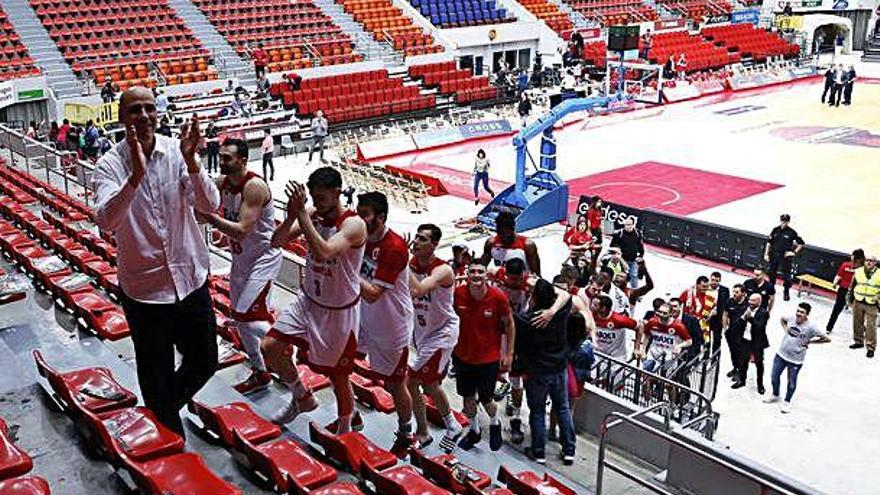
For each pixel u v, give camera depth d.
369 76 32.75
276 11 35.12
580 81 35.59
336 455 5.55
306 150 27.91
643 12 46.19
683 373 10.02
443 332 6.00
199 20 32.75
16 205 12.23
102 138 22.25
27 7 29.56
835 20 47.28
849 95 34.25
